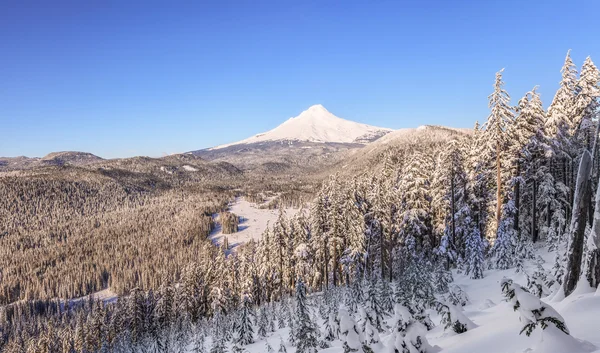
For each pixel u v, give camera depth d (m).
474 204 37.22
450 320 8.67
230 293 59.81
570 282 9.10
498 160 31.23
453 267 33.34
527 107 31.62
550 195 32.03
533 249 26.16
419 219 37.59
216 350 25.91
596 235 8.40
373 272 41.75
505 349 5.96
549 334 5.33
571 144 31.73
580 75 31.80
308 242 55.16
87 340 74.88
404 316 7.73
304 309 26.05
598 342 5.25
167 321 66.44
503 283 6.34
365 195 44.84
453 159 36.09
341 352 15.03
